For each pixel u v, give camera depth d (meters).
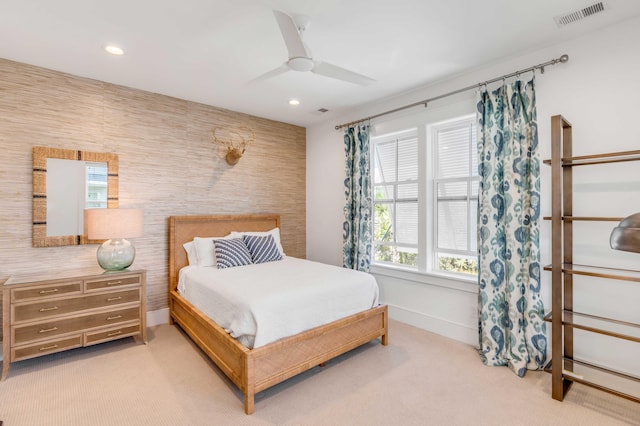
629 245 1.13
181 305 3.31
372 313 2.96
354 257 4.11
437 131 3.50
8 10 2.10
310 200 5.06
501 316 2.76
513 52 2.71
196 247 3.71
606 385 2.33
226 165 4.25
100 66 2.96
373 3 2.04
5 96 2.83
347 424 1.97
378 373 2.57
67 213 3.11
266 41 2.52
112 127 3.37
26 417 1.99
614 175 2.31
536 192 2.58
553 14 2.17
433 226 3.54
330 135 4.70
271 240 4.05
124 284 3.01
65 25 2.29
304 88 3.51
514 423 1.97
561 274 2.22
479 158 2.93
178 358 2.82
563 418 2.01
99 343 3.03
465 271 3.30
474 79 3.07
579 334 2.47
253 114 4.45
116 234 2.96
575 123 2.48
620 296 2.29
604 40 2.35
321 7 2.09
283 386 2.38
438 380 2.47
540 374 2.55
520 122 2.68
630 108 2.25
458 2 2.04
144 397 2.23
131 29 2.35
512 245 2.69
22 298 2.54
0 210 2.82
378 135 3.99
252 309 2.22
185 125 3.88
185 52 2.70
